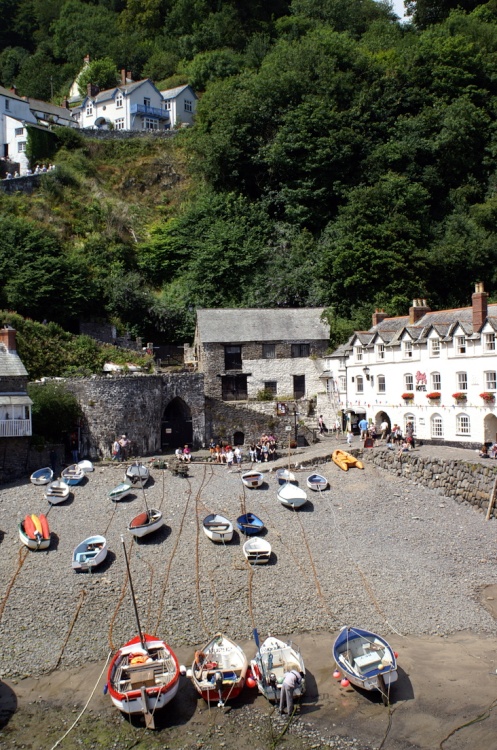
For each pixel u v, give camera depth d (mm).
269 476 38281
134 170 82125
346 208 64438
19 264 57219
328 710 20125
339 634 21922
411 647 23047
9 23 124250
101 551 27984
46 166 79438
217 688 20172
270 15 114062
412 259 59656
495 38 87812
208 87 90000
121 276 64062
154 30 119188
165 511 33281
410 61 81500
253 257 64438
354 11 111062
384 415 46969
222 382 52281
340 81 77812
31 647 23094
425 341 42312
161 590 26344
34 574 27531
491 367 37906
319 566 28391
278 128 75438
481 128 76062
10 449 38281
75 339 53406
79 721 19812
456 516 33594
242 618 24594
